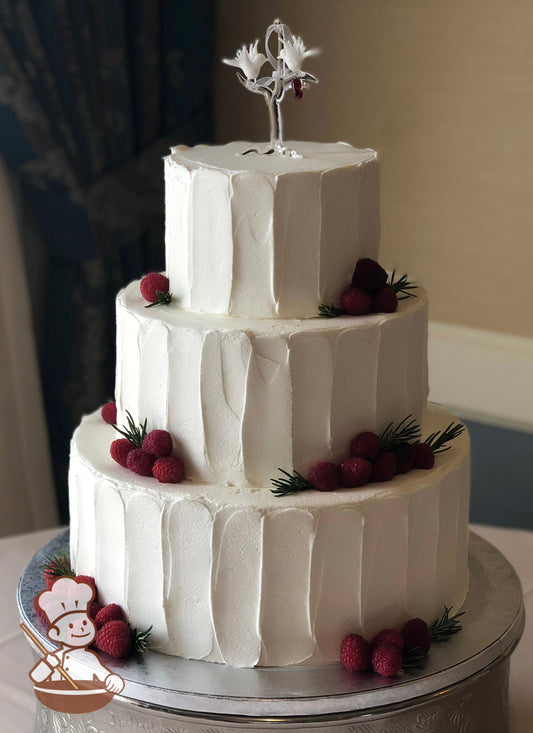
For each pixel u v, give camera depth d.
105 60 3.31
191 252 1.75
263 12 3.67
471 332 3.47
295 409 1.68
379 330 1.71
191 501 1.65
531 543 2.80
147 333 1.74
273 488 1.70
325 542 1.65
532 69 3.16
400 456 1.76
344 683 1.63
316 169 1.69
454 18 3.25
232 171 1.67
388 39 3.41
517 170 3.27
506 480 3.49
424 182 3.46
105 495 1.74
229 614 1.68
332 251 1.74
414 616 1.78
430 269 3.52
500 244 3.36
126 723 1.66
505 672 1.90
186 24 3.62
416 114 3.41
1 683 2.17
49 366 3.51
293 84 1.89
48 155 3.16
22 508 3.47
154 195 3.57
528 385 3.37
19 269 3.33
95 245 3.35
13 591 2.51
